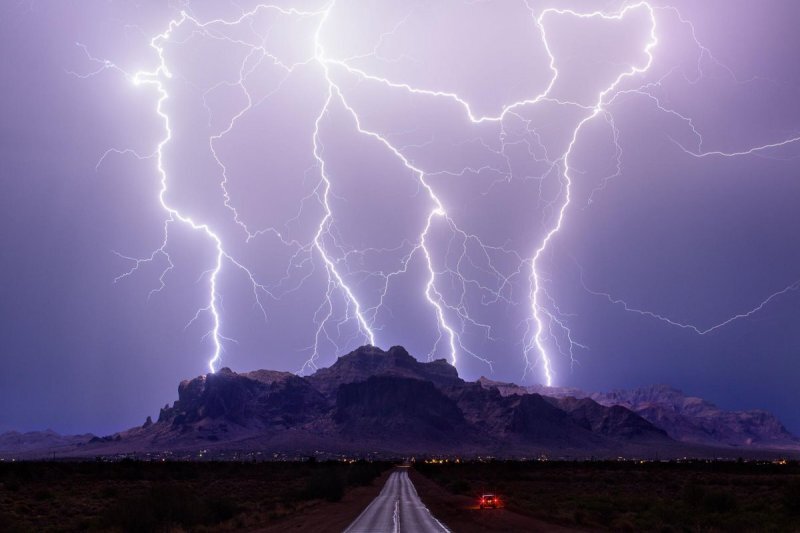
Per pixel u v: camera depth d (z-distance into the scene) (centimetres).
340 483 6150
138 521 3531
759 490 6812
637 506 5006
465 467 13825
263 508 5128
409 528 3541
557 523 3869
